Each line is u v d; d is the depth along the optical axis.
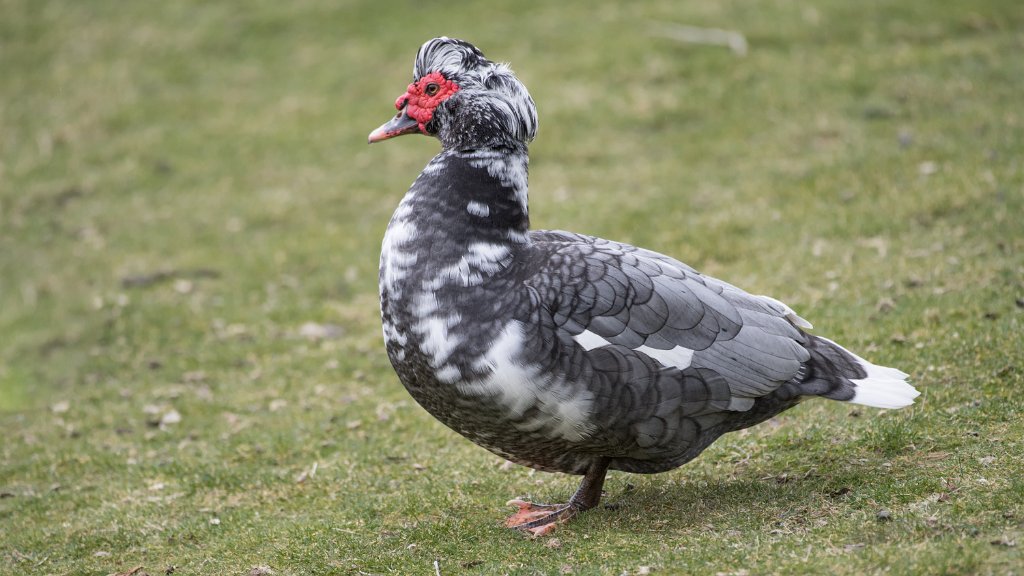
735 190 14.78
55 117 20.12
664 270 7.30
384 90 19.95
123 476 9.66
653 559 6.58
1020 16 18.98
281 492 8.91
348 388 11.26
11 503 9.24
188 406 11.22
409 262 6.99
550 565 6.73
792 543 6.54
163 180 17.88
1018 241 11.31
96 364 12.70
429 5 22.78
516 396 6.76
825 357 7.45
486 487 8.48
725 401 7.06
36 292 14.79
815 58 18.64
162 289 14.45
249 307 13.73
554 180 16.19
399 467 9.09
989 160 13.60
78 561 7.97
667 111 17.80
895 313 10.30
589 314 6.86
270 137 18.89
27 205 17.41
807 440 8.34
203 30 22.58
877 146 15.12
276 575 7.21
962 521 6.44
